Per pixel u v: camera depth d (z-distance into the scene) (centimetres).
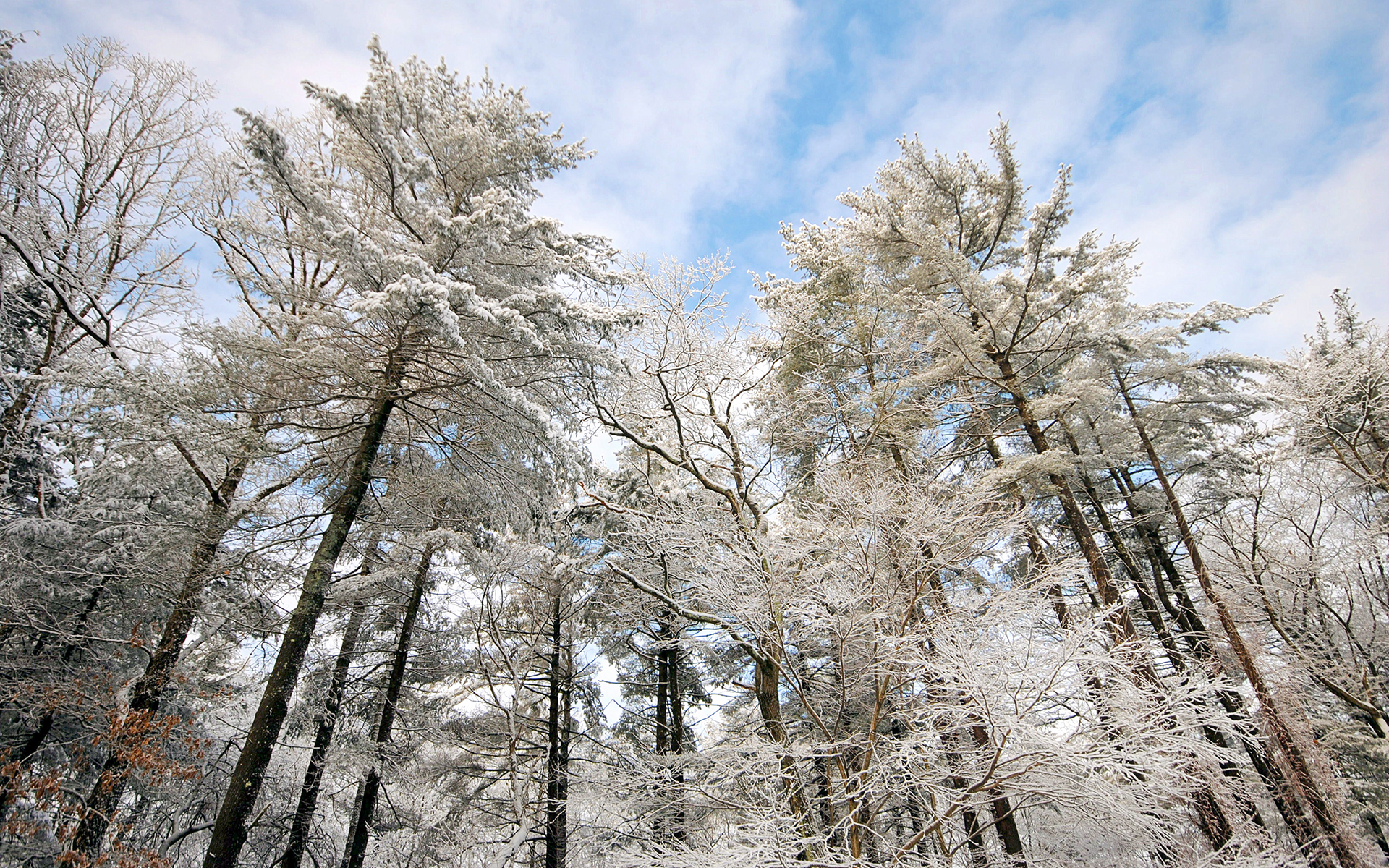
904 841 658
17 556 779
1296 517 1099
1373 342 1111
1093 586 972
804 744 702
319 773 1020
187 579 855
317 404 823
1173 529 1329
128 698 790
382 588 1118
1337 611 1149
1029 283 1087
